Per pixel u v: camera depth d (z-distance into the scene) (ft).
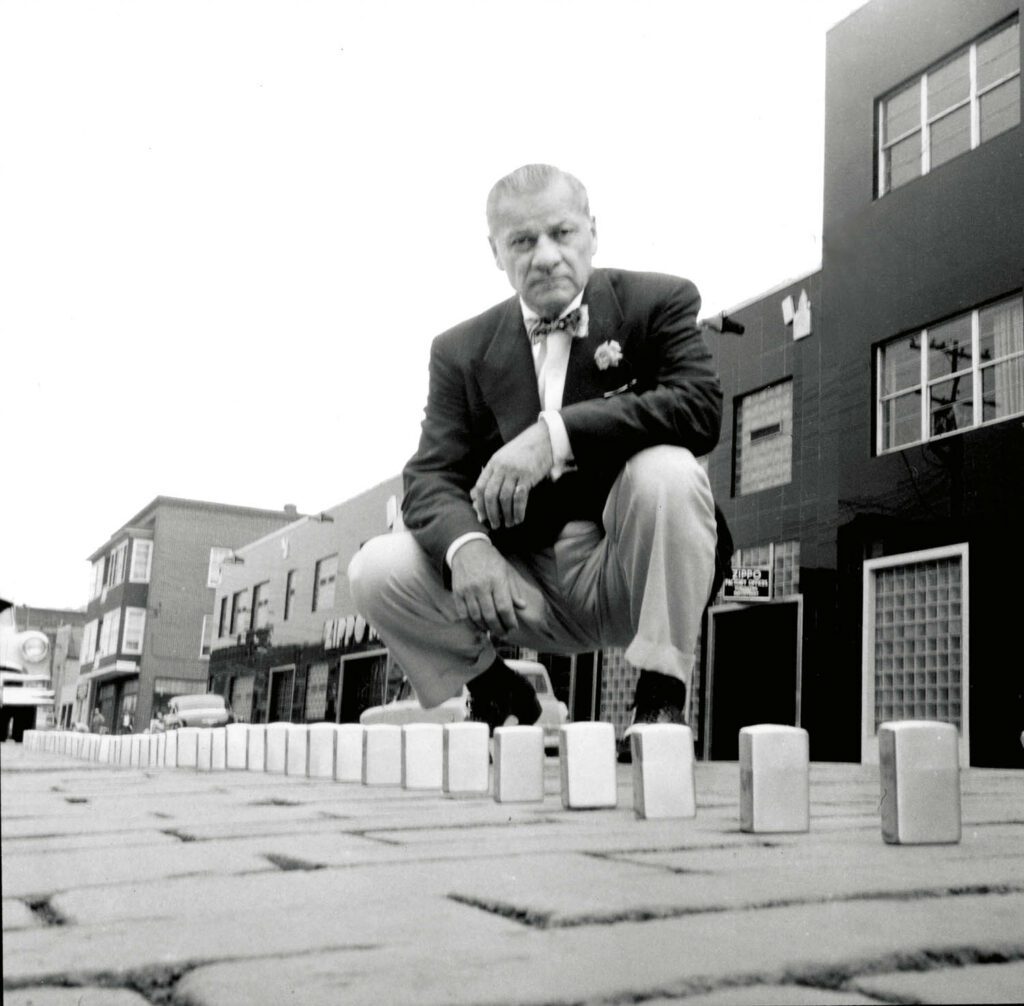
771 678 43.86
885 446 39.60
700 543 9.48
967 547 35.88
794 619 42.96
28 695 43.06
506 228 9.97
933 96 37.60
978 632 35.22
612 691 50.88
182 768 16.20
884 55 38.86
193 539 143.13
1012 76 35.24
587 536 10.67
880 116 39.06
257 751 14.20
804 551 42.39
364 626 79.61
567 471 10.34
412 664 11.69
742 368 46.62
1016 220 34.42
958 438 36.42
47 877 4.26
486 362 10.75
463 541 10.30
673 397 9.81
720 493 47.06
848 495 40.60
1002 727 34.27
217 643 110.32
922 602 37.81
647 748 6.93
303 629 90.53
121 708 144.15
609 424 9.61
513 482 9.52
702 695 45.78
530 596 10.71
